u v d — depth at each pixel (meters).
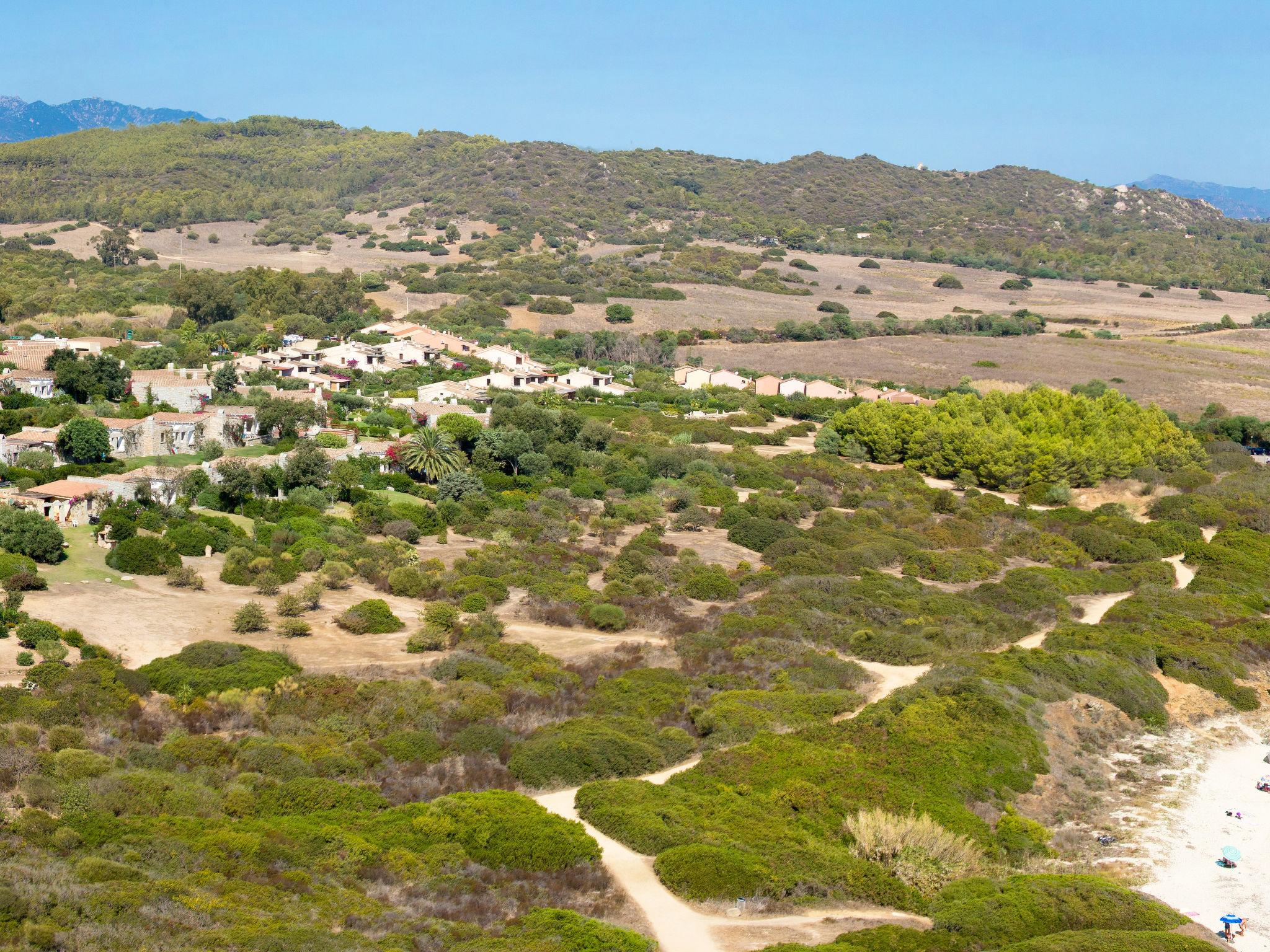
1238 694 76.62
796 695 66.81
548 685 66.38
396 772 54.38
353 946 37.56
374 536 96.12
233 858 43.69
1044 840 53.38
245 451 110.44
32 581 72.50
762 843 49.16
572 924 40.62
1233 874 52.34
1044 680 72.44
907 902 46.09
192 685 60.97
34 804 45.56
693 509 113.00
